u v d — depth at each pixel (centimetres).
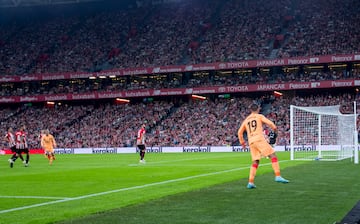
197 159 4181
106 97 8281
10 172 2861
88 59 8819
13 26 10262
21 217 1153
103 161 4212
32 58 9156
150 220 1036
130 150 6919
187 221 1011
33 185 2006
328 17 8100
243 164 3253
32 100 8600
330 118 5394
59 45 9362
